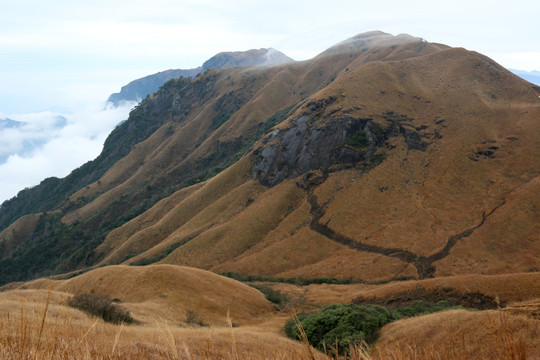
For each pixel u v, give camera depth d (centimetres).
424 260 7044
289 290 6631
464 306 3812
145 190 18488
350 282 7044
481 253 6775
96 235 16038
